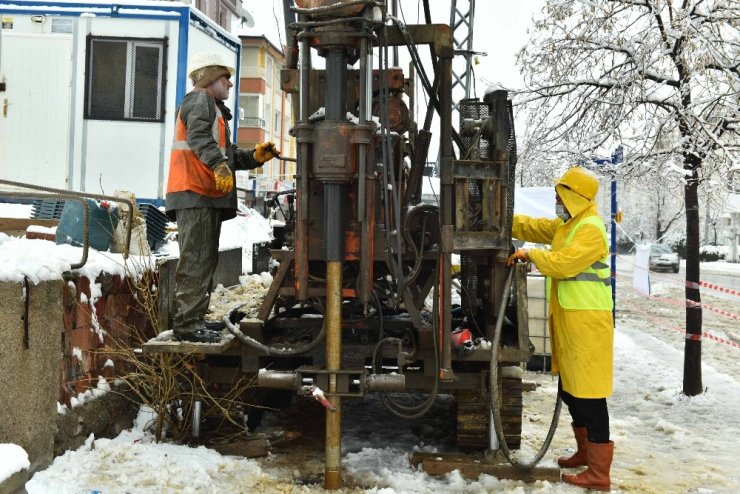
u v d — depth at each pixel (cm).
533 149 984
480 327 606
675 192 1003
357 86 546
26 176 1188
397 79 536
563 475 540
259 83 4341
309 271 540
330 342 498
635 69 866
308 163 494
